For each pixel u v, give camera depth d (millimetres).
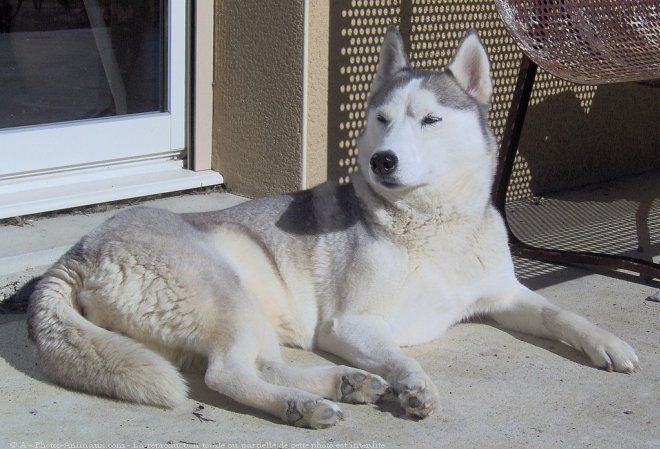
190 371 2195
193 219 2316
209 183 2949
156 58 2916
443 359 2271
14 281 2463
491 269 2336
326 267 2287
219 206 2842
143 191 2830
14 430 2008
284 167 2852
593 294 2584
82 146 2816
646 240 2938
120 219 2211
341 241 2283
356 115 2898
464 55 2301
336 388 2102
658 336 2381
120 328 2164
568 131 3283
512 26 2629
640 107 3469
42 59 2768
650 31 2936
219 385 2076
